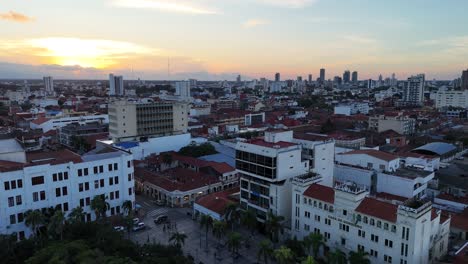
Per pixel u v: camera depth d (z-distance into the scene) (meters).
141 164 159.12
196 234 100.12
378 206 78.38
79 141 196.38
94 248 74.81
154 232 101.38
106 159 107.62
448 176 132.00
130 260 66.19
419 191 107.81
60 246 71.00
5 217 91.62
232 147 186.38
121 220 104.12
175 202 122.12
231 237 82.19
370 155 120.00
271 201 96.81
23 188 94.06
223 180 138.38
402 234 72.88
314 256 80.38
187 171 146.50
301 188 91.06
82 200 104.19
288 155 95.88
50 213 93.56
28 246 78.00
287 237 95.69
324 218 86.44
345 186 84.31
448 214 95.06
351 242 81.56
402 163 130.75
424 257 76.38
